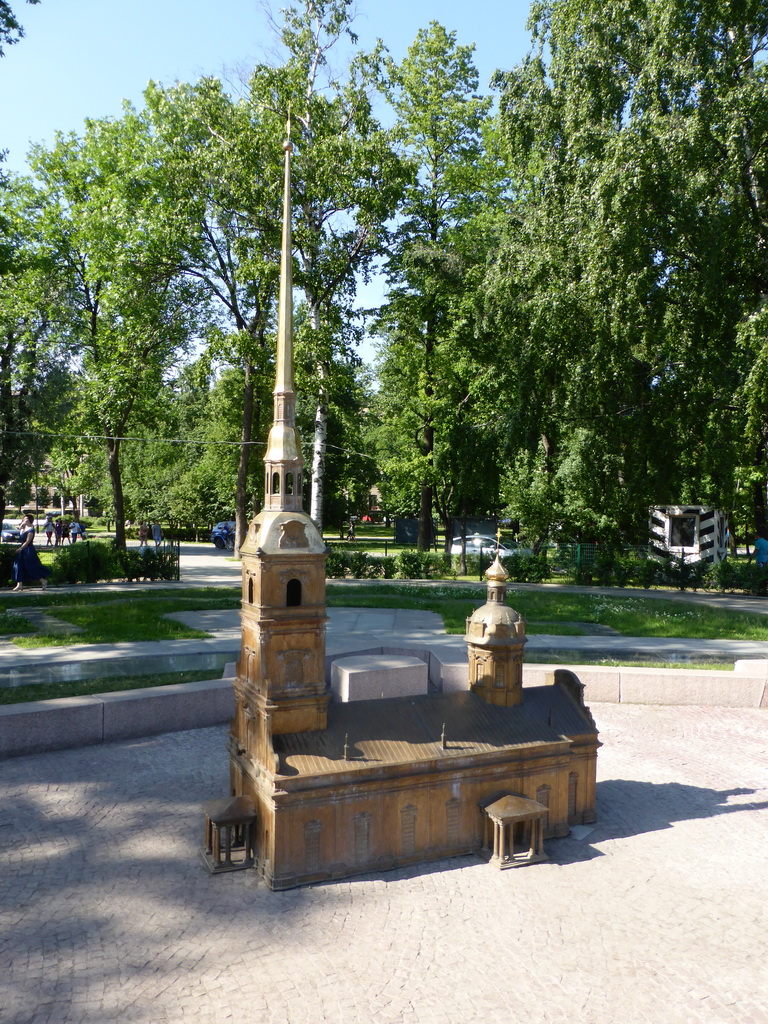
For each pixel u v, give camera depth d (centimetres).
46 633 1633
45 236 3127
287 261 698
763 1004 517
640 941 588
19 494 2886
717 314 2309
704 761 1013
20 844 729
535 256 2458
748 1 2164
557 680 841
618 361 2405
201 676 1277
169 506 5356
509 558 3083
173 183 2825
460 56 3334
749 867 715
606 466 2750
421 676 1238
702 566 2812
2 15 1948
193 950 562
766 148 2230
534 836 720
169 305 3116
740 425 2398
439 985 527
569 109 2361
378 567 3062
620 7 2303
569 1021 494
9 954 553
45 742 996
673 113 2162
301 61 2678
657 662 1495
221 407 4588
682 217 2106
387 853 693
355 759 673
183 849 725
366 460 5369
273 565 668
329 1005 504
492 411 3291
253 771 688
